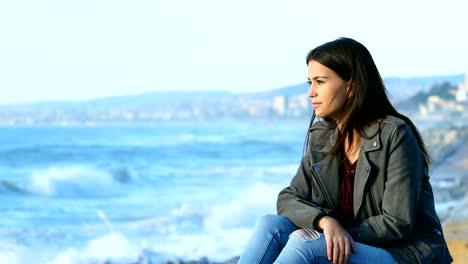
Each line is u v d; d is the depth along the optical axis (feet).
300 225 11.39
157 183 93.86
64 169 92.12
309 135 12.28
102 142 154.71
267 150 148.46
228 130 221.87
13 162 122.11
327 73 11.68
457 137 70.18
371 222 11.21
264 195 76.69
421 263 11.16
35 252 45.75
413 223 11.28
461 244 25.54
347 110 11.62
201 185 91.86
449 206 38.55
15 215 65.87
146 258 39.86
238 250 41.24
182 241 45.11
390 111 11.76
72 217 64.54
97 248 43.86
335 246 10.68
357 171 11.50
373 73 11.73
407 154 11.28
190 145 151.94
